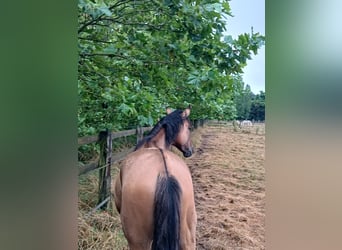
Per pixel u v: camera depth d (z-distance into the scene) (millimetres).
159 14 2039
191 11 1911
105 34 2172
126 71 2291
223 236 2195
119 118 2596
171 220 1225
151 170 1332
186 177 1396
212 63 2102
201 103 3051
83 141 2162
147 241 1315
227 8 1975
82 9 1521
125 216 1338
